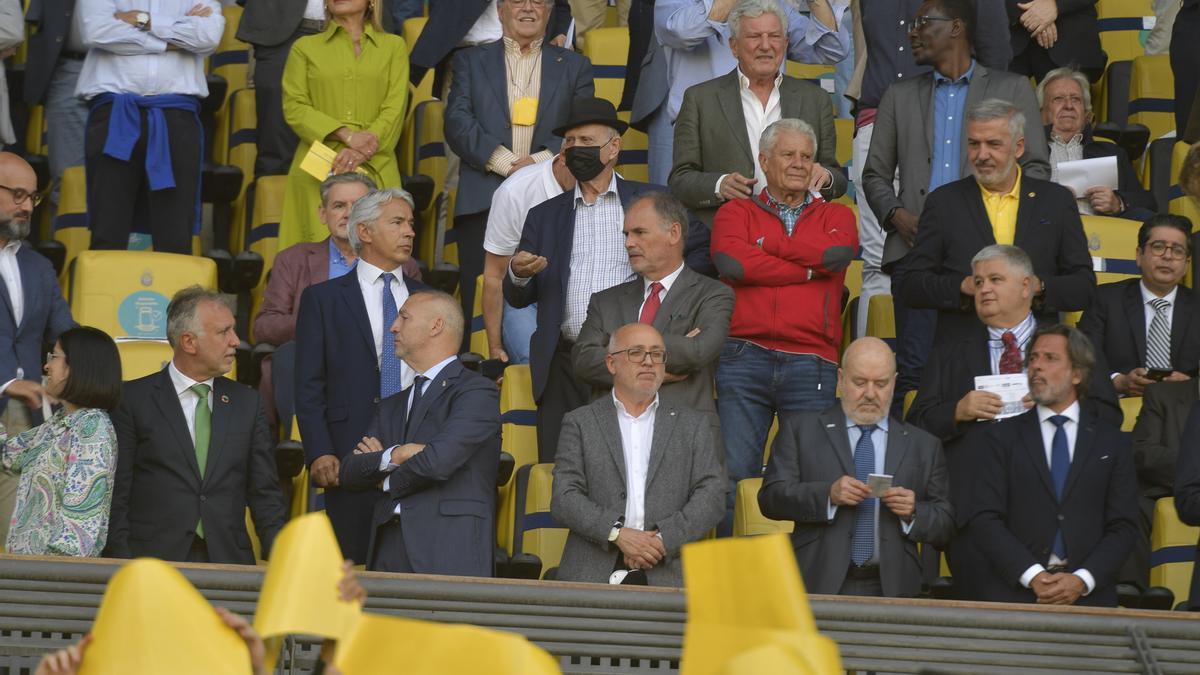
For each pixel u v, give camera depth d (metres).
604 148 24.84
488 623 17.20
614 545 19.92
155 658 7.84
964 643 17.53
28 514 18.62
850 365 20.75
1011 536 20.03
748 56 27.78
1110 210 29.84
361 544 22.23
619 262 24.80
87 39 30.72
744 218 25.03
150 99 30.78
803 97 28.02
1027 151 27.16
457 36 33.22
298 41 31.31
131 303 27.56
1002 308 22.73
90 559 16.81
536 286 25.06
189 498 20.81
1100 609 17.91
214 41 31.17
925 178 27.28
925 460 20.61
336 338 23.45
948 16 27.19
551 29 35.59
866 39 31.23
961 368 22.77
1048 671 17.53
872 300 28.77
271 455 21.59
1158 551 23.55
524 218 27.19
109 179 30.56
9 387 21.38
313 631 7.84
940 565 23.56
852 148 33.84
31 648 16.41
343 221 27.05
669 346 22.33
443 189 32.81
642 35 32.38
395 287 24.02
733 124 27.80
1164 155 32.84
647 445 20.69
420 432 20.12
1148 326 26.19
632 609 17.34
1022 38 35.56
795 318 24.64
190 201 31.02
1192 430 20.56
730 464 24.59
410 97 34.03
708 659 7.20
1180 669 17.61
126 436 20.80
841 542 20.03
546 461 24.89
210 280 28.09
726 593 7.27
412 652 7.94
